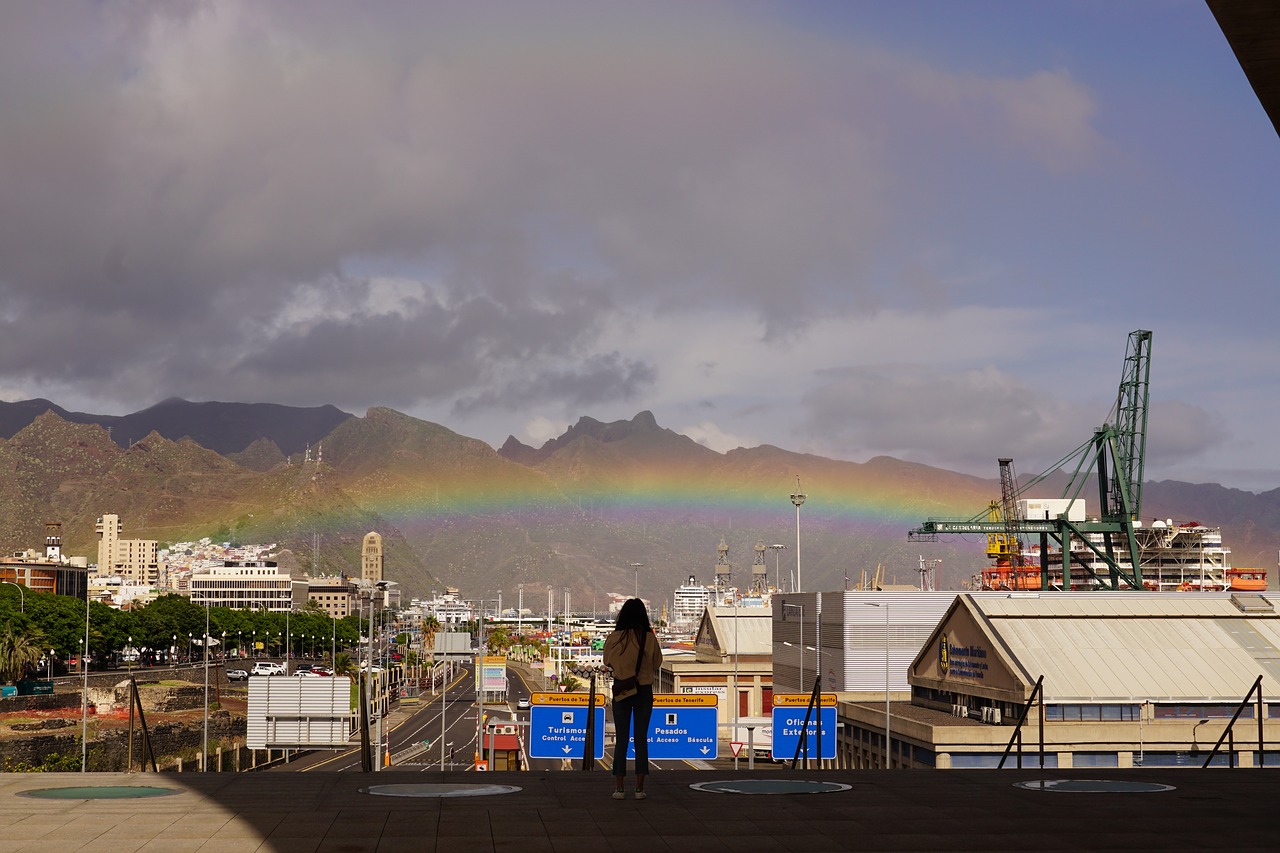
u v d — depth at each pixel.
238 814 17.05
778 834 15.61
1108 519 199.75
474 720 192.62
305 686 87.31
